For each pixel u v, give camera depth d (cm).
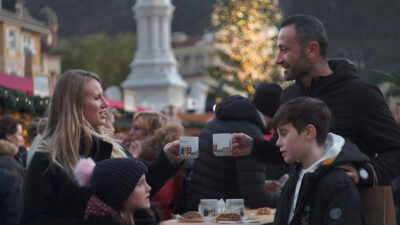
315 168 255
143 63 3612
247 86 2608
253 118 426
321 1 5809
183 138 314
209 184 424
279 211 270
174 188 427
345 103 294
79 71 291
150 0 3631
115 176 251
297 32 308
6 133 540
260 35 2608
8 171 466
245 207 422
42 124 411
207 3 7738
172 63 3653
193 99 2986
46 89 948
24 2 4016
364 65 5559
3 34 3672
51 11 4888
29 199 256
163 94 3562
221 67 2719
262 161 330
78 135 274
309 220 249
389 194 260
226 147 321
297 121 257
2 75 941
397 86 504
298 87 329
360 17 5762
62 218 257
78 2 6191
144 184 260
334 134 274
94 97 287
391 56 5638
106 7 6425
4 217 459
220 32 2686
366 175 258
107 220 248
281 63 316
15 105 752
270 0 2630
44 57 4588
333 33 5781
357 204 243
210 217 351
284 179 447
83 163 257
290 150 259
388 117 292
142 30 3666
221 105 432
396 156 281
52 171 258
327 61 318
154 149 418
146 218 264
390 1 5647
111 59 6344
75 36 6359
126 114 1155
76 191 256
